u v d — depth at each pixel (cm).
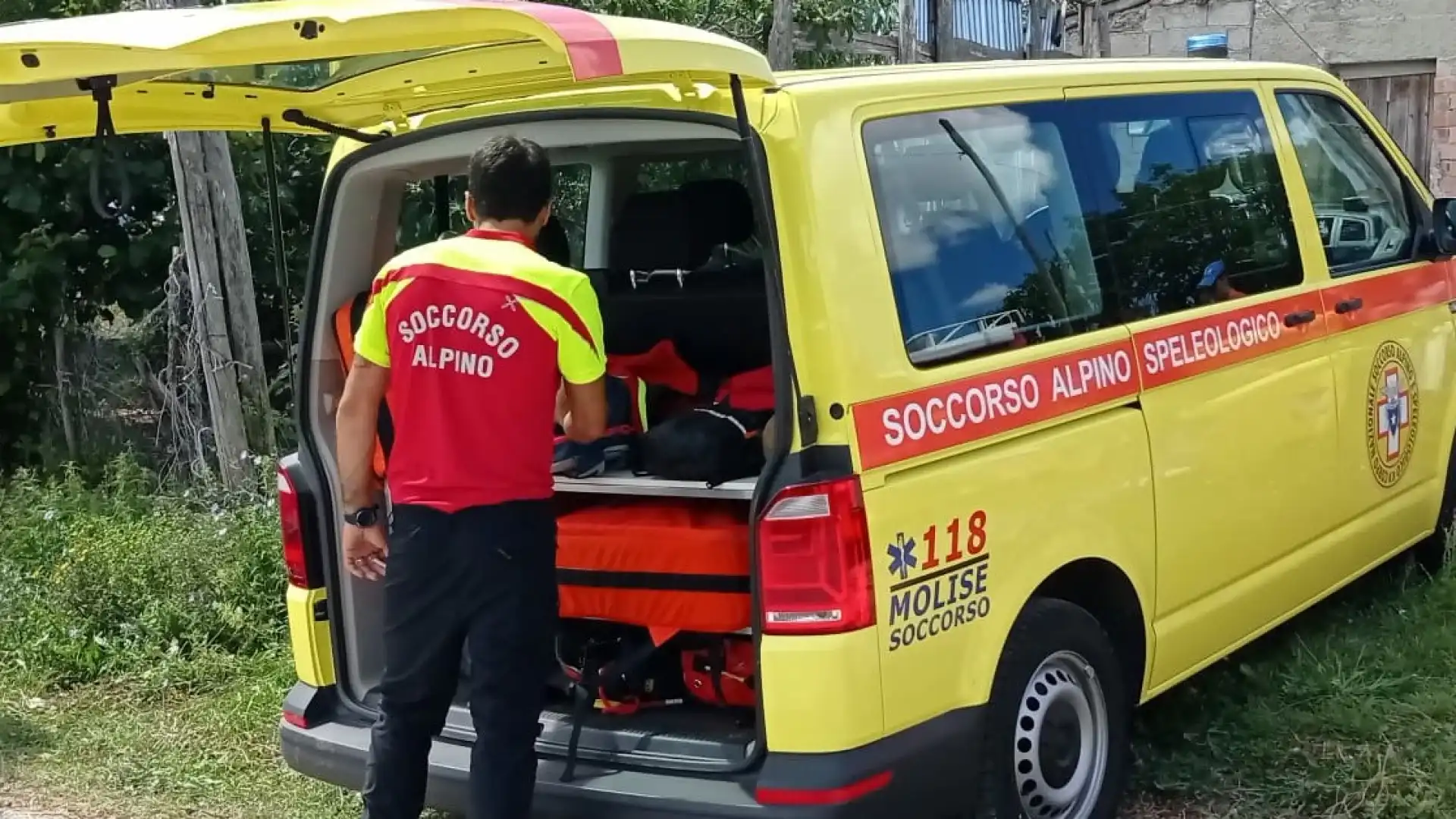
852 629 305
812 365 305
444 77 341
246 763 495
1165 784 417
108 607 609
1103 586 382
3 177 768
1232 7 1269
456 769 349
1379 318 500
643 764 332
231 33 274
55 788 482
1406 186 545
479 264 326
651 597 346
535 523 329
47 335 825
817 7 941
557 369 328
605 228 477
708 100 318
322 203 391
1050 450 353
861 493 305
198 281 711
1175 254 410
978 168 354
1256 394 430
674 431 343
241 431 720
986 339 342
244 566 618
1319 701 460
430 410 325
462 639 333
